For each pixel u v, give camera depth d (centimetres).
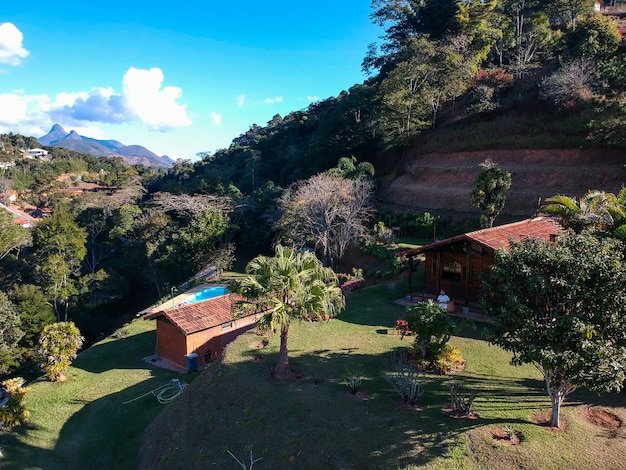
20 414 1684
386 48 7631
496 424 1131
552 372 990
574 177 3619
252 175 7581
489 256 2002
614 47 4644
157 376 2084
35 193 10781
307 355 1655
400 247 3572
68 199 9488
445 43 5909
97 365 2348
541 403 1230
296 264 1412
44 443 1564
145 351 2519
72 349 2106
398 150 5462
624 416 1143
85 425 1673
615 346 913
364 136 5841
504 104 4928
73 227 4769
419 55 5478
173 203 5006
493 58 6525
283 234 3934
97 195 8062
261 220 4944
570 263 931
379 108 5634
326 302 1373
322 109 10756
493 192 2809
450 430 1119
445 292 2242
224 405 1395
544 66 5234
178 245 4347
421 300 2256
